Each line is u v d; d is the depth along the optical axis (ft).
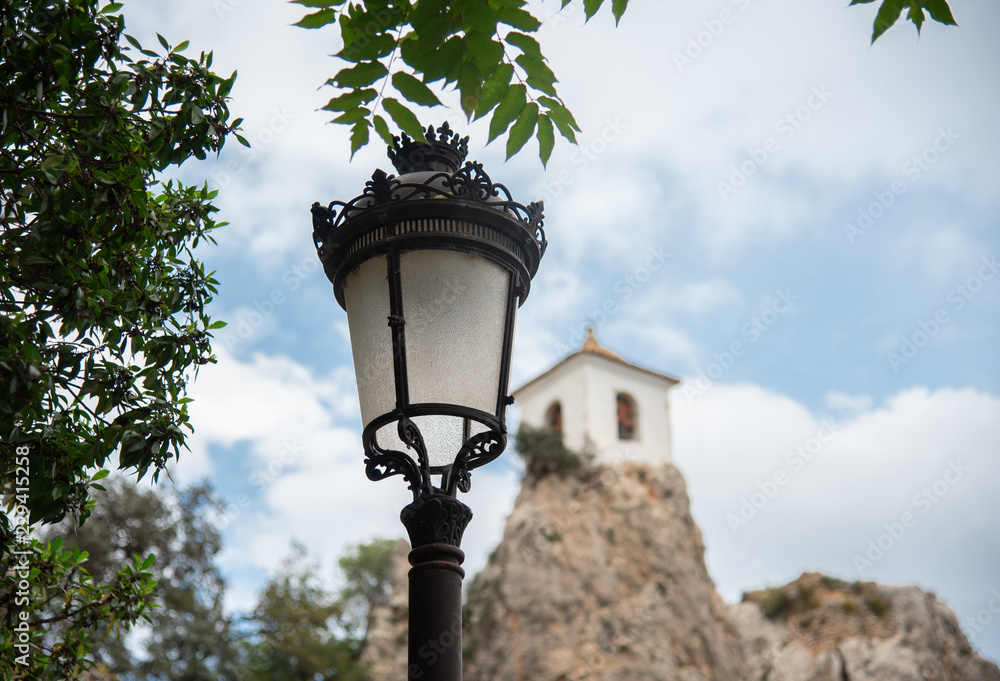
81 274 17.49
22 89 16.25
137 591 21.77
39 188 16.65
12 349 15.24
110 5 16.94
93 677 24.79
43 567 20.42
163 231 18.76
